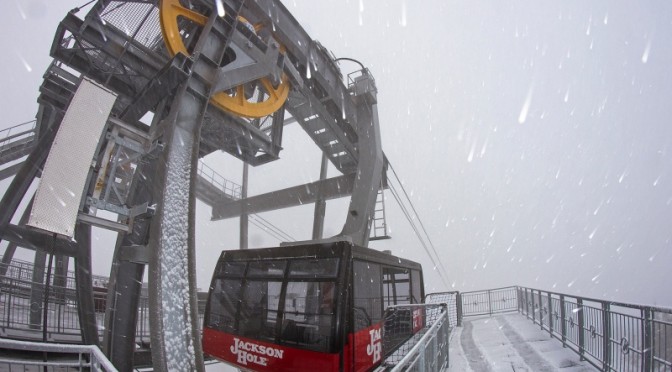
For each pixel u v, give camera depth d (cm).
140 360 976
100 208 644
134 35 880
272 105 1044
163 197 651
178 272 633
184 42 959
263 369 730
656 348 488
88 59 866
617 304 585
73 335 953
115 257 759
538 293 1177
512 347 918
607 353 628
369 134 1453
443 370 705
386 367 782
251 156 1226
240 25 891
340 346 668
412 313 1043
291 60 1218
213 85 798
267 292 782
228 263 878
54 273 1309
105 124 634
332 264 735
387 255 1000
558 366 721
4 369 448
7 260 1434
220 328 823
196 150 738
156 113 759
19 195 834
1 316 999
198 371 603
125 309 759
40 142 872
